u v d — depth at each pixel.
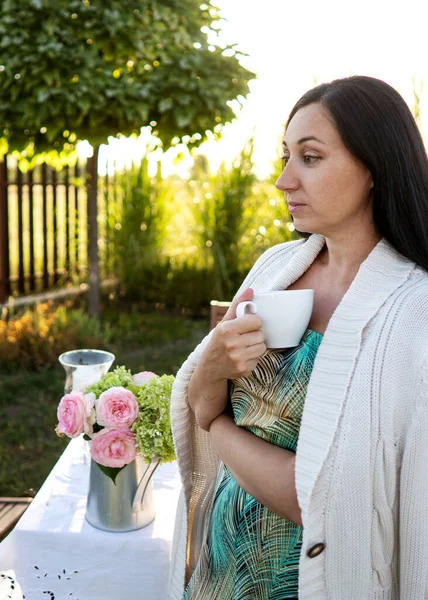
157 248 7.22
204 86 4.75
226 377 1.11
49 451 3.74
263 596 1.14
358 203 1.07
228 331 1.05
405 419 0.97
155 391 1.61
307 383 1.09
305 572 1.03
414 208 1.03
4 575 1.43
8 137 4.86
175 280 7.09
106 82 4.54
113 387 1.62
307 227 1.10
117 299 7.12
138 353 5.46
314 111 1.04
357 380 1.00
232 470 1.14
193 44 4.98
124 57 4.97
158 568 1.63
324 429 1.00
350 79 1.05
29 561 1.65
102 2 4.63
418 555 0.99
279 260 1.35
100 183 7.24
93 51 4.56
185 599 1.31
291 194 1.08
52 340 5.02
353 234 1.11
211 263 6.88
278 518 1.12
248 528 1.16
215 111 4.88
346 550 1.01
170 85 4.82
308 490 1.00
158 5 4.76
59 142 4.95
